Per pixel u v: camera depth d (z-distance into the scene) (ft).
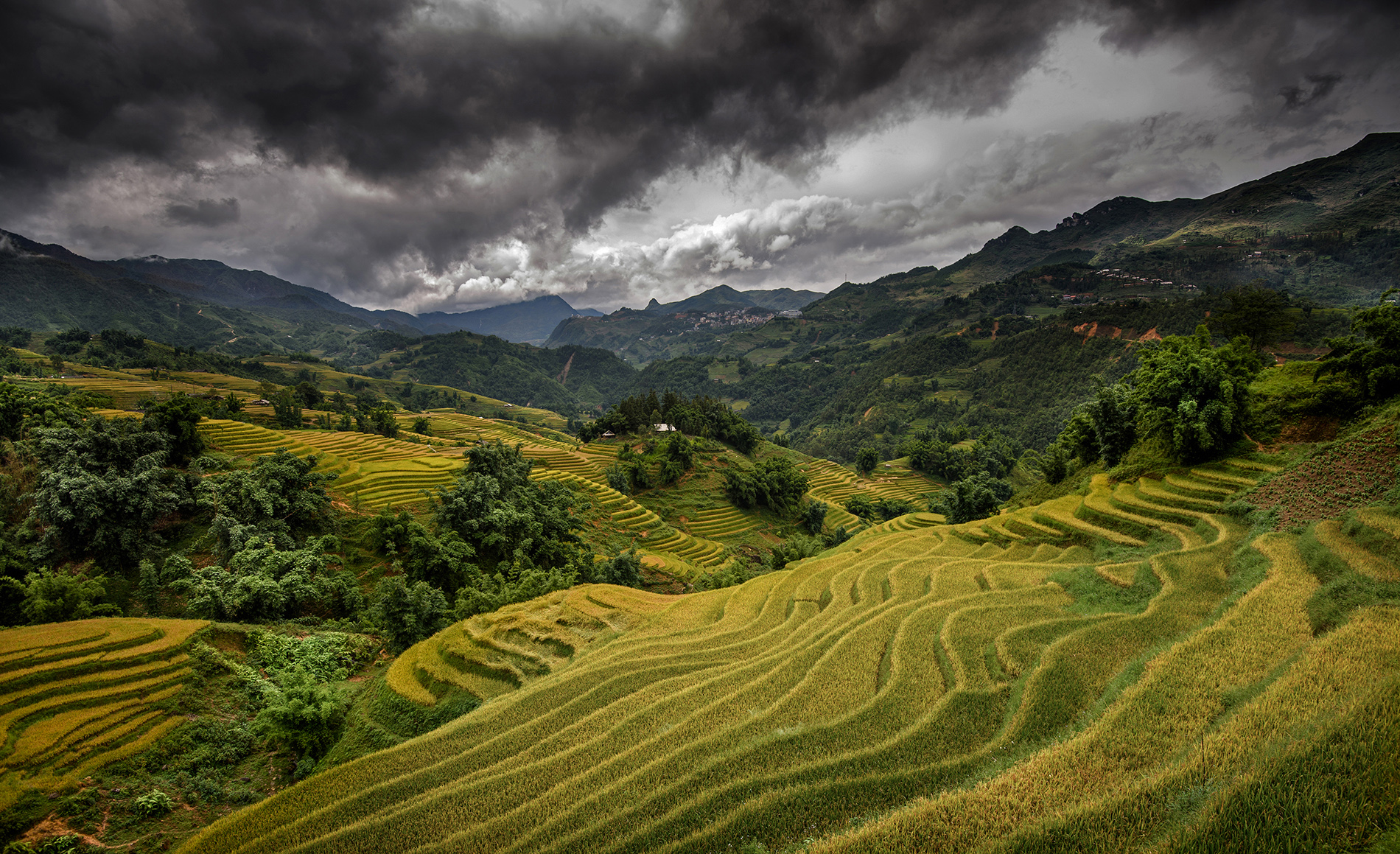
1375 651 43.75
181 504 138.10
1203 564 79.10
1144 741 41.75
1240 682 47.09
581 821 47.26
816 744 53.42
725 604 112.68
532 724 67.05
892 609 85.66
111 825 59.98
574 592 123.24
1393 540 62.85
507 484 202.39
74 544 121.49
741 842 41.06
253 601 109.50
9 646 78.13
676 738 59.21
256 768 73.56
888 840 35.58
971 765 46.80
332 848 47.78
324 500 154.40
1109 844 30.99
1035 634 68.69
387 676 90.12
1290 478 95.45
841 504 406.41
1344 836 26.96
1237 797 30.30
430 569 143.74
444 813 51.19
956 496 210.79
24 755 63.10
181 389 468.34
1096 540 108.47
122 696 75.66
